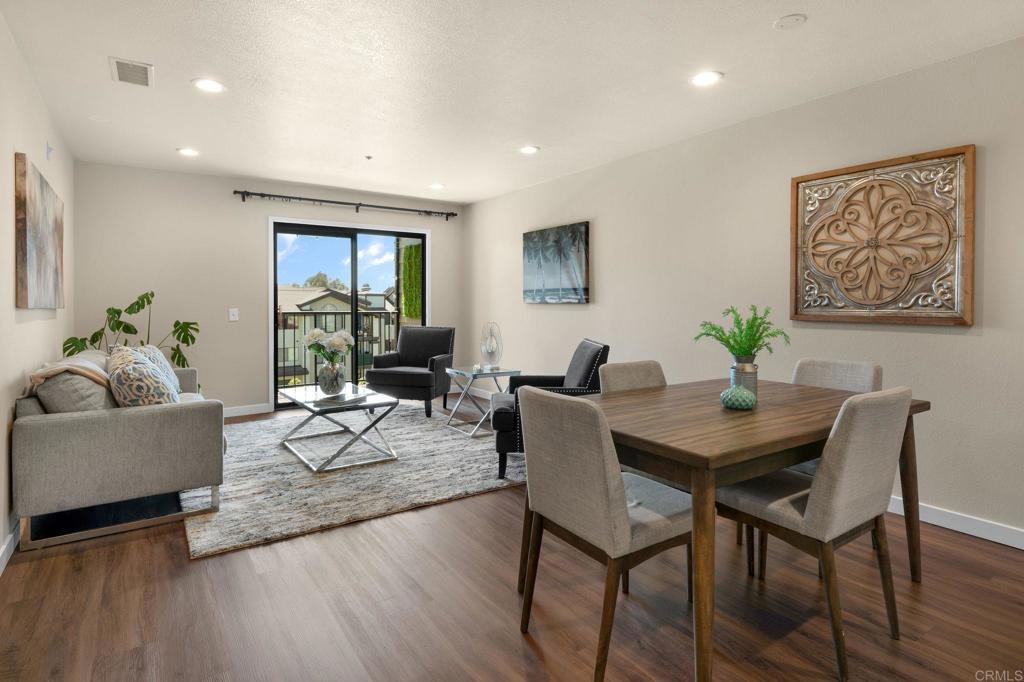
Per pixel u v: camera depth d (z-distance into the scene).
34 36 2.50
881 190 2.97
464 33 2.48
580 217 5.01
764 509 1.82
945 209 2.74
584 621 1.99
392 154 4.47
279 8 2.28
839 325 3.21
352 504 3.08
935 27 2.43
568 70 2.87
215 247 5.27
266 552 2.53
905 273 2.89
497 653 1.80
